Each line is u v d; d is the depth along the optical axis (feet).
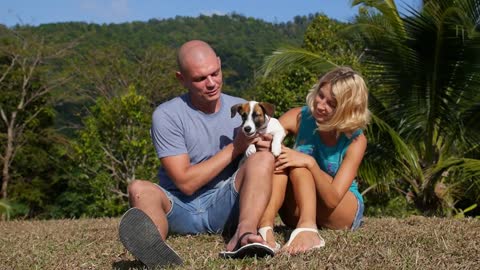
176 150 14.82
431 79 35.14
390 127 35.68
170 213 14.76
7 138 82.79
